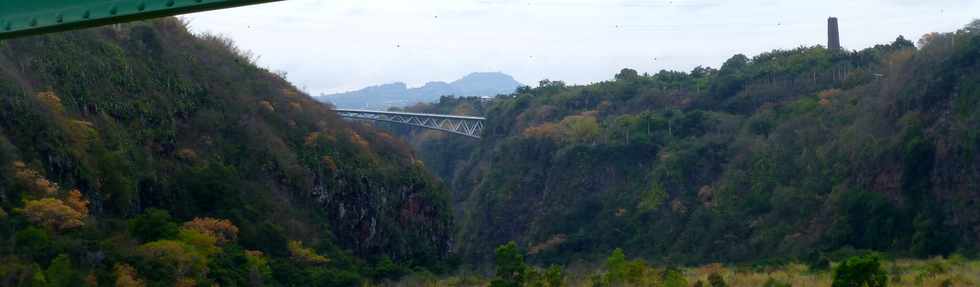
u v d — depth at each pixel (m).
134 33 38.78
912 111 56.31
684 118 80.50
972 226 47.97
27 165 25.62
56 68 32.19
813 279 30.97
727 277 33.25
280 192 38.91
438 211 49.66
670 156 73.94
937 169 51.78
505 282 28.39
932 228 49.19
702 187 70.69
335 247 38.00
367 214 43.53
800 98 79.81
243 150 39.06
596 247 70.56
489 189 83.44
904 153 53.44
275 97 45.94
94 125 31.78
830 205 56.31
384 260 40.22
